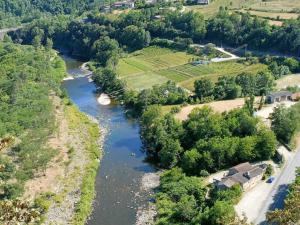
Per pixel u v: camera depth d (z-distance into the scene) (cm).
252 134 19250
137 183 18262
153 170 19250
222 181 15925
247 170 16212
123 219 15888
